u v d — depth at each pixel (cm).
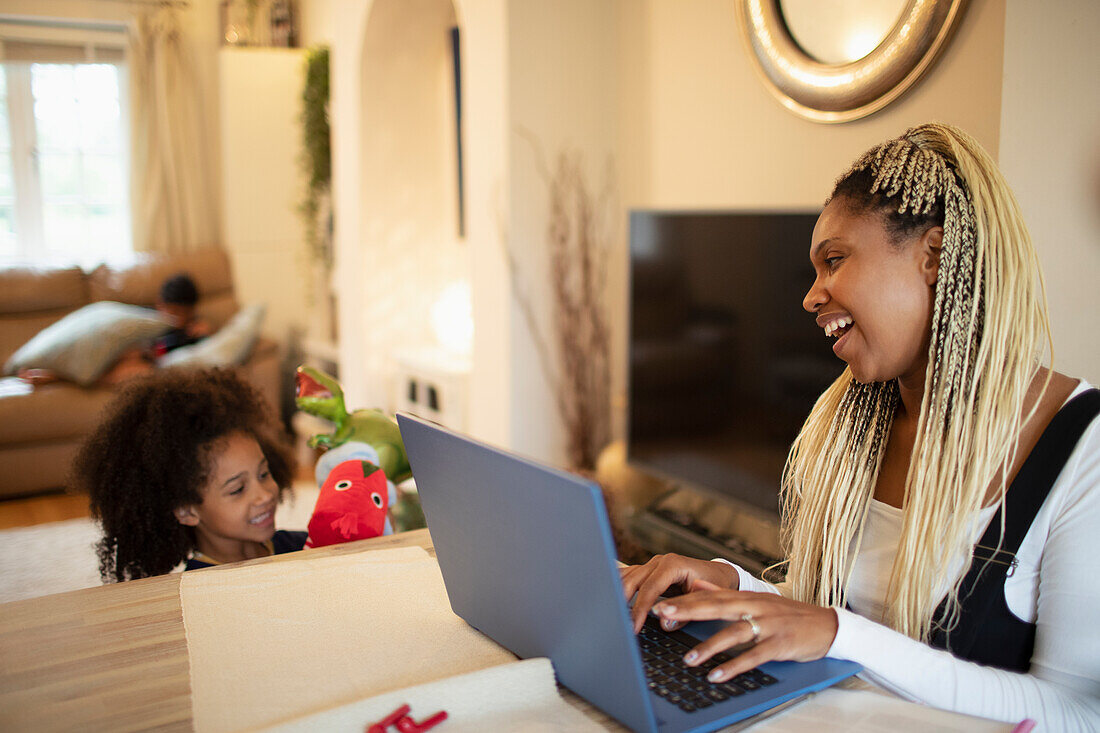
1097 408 81
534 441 310
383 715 69
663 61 281
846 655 78
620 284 313
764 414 219
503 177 292
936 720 72
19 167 502
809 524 103
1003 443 83
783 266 209
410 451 87
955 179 85
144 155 514
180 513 132
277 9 522
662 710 71
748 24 230
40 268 458
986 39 173
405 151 411
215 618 91
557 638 74
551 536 69
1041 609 79
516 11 284
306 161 473
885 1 195
